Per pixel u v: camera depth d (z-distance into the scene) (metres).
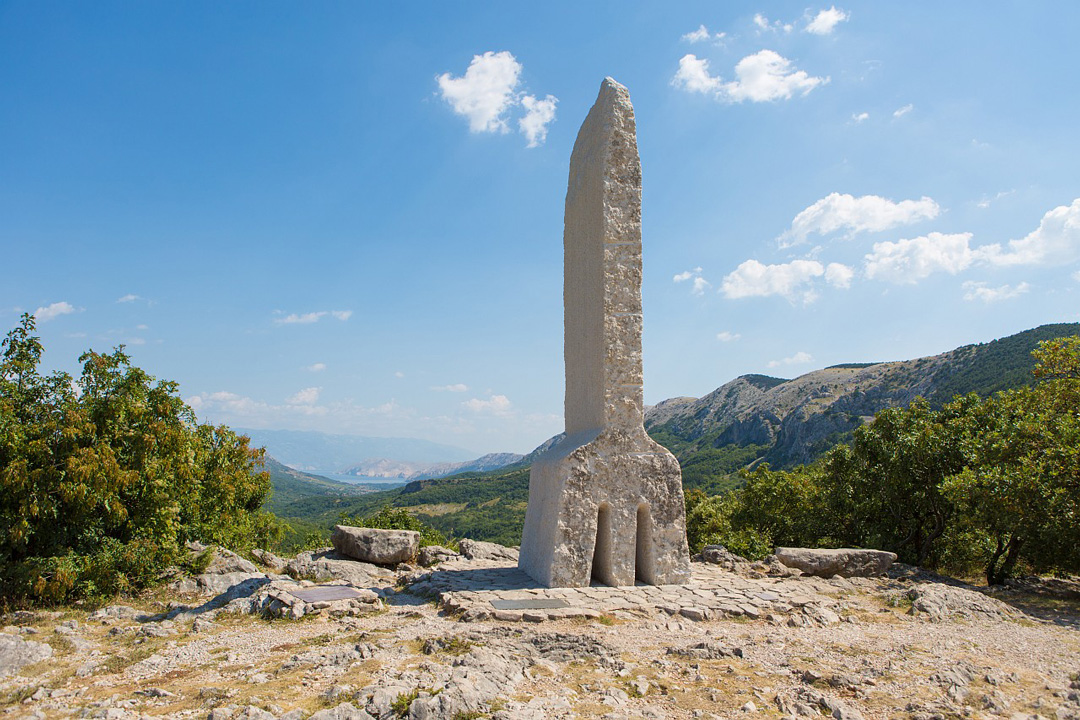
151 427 10.15
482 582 10.03
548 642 6.75
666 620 8.11
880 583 10.89
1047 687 5.93
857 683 5.86
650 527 10.16
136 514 10.16
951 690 5.71
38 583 8.49
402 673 5.77
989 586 11.79
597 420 10.42
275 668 6.16
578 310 11.55
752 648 6.91
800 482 19.84
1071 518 10.74
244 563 11.43
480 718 4.82
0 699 5.42
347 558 12.13
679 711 5.26
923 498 14.22
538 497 10.89
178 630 7.61
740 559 12.26
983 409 13.91
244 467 16.67
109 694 5.57
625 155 10.70
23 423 9.54
